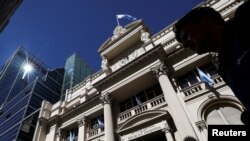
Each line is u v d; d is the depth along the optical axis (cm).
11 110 3512
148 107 1441
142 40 1908
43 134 2025
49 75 4194
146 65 1593
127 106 1659
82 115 1925
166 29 1967
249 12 100
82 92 2362
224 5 1633
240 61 105
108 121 1481
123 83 1625
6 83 5241
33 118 2839
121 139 1360
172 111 1207
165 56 1590
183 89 1346
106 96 1670
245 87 107
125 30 2217
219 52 132
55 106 2384
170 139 1130
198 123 1091
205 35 135
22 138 2531
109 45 2178
